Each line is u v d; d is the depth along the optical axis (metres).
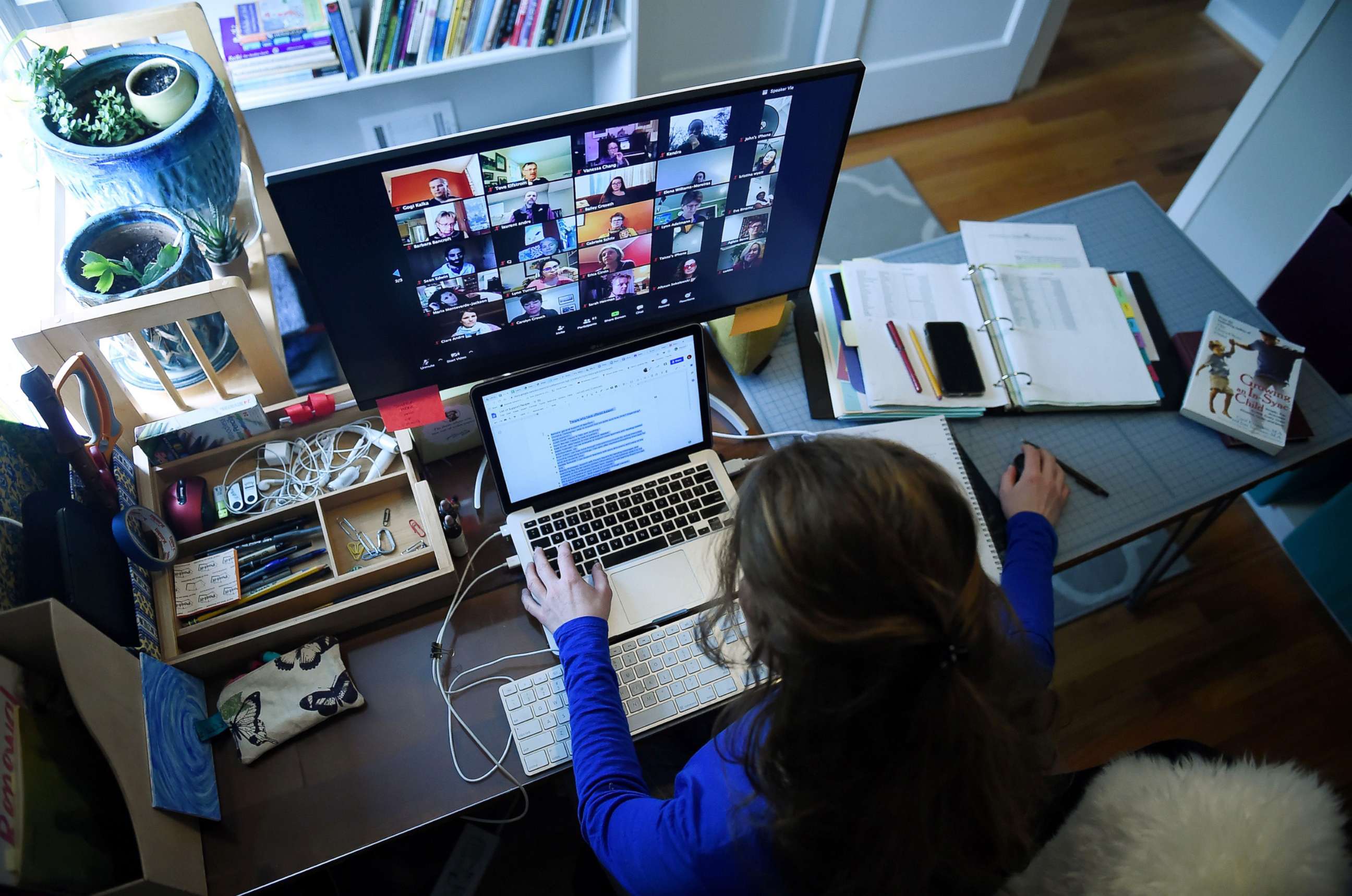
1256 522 2.13
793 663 0.62
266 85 2.09
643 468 1.25
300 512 1.19
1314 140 2.22
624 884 0.84
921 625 0.58
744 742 0.70
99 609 0.98
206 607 1.09
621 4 2.35
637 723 1.06
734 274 1.25
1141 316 1.52
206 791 1.00
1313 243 1.98
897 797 0.62
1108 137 3.04
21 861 0.78
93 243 1.21
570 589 1.08
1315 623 1.98
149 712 0.94
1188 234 2.64
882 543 0.58
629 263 1.17
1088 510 1.29
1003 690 0.67
